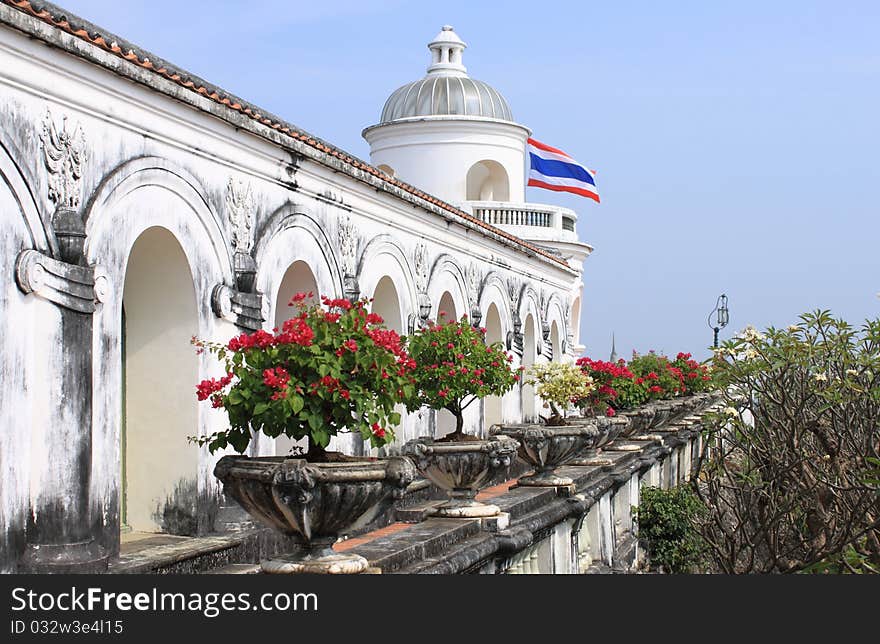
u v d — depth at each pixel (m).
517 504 13.01
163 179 10.93
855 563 13.05
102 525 9.80
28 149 8.89
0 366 8.48
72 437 9.23
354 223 16.22
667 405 25.08
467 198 35.47
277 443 14.89
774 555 14.60
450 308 21.80
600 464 18.19
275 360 8.05
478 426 23.66
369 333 8.16
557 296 31.69
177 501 11.59
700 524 17.50
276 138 13.01
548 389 17.14
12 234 8.70
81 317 9.38
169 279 11.56
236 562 11.30
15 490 8.62
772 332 15.08
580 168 34.75
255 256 12.87
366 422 8.09
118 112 10.14
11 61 8.64
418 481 16.41
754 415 15.45
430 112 35.03
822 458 14.70
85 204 9.66
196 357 11.59
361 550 9.54
